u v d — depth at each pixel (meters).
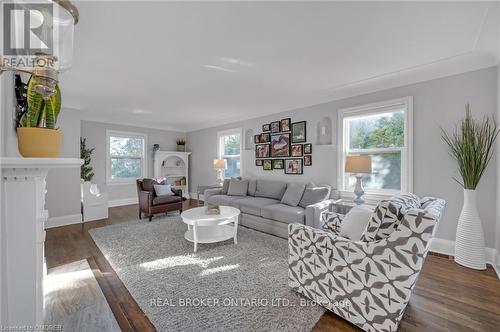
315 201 3.31
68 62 0.89
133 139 5.98
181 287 1.94
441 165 2.65
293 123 4.17
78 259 2.53
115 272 2.23
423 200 1.96
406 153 2.88
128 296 1.83
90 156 5.20
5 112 0.92
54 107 1.11
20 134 0.94
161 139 6.46
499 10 1.62
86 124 5.20
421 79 2.77
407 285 1.29
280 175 4.39
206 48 2.18
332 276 1.57
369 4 1.57
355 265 1.47
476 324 1.50
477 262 2.24
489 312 1.62
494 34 1.95
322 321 1.54
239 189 4.47
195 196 6.61
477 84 2.43
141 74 2.80
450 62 2.48
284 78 2.95
